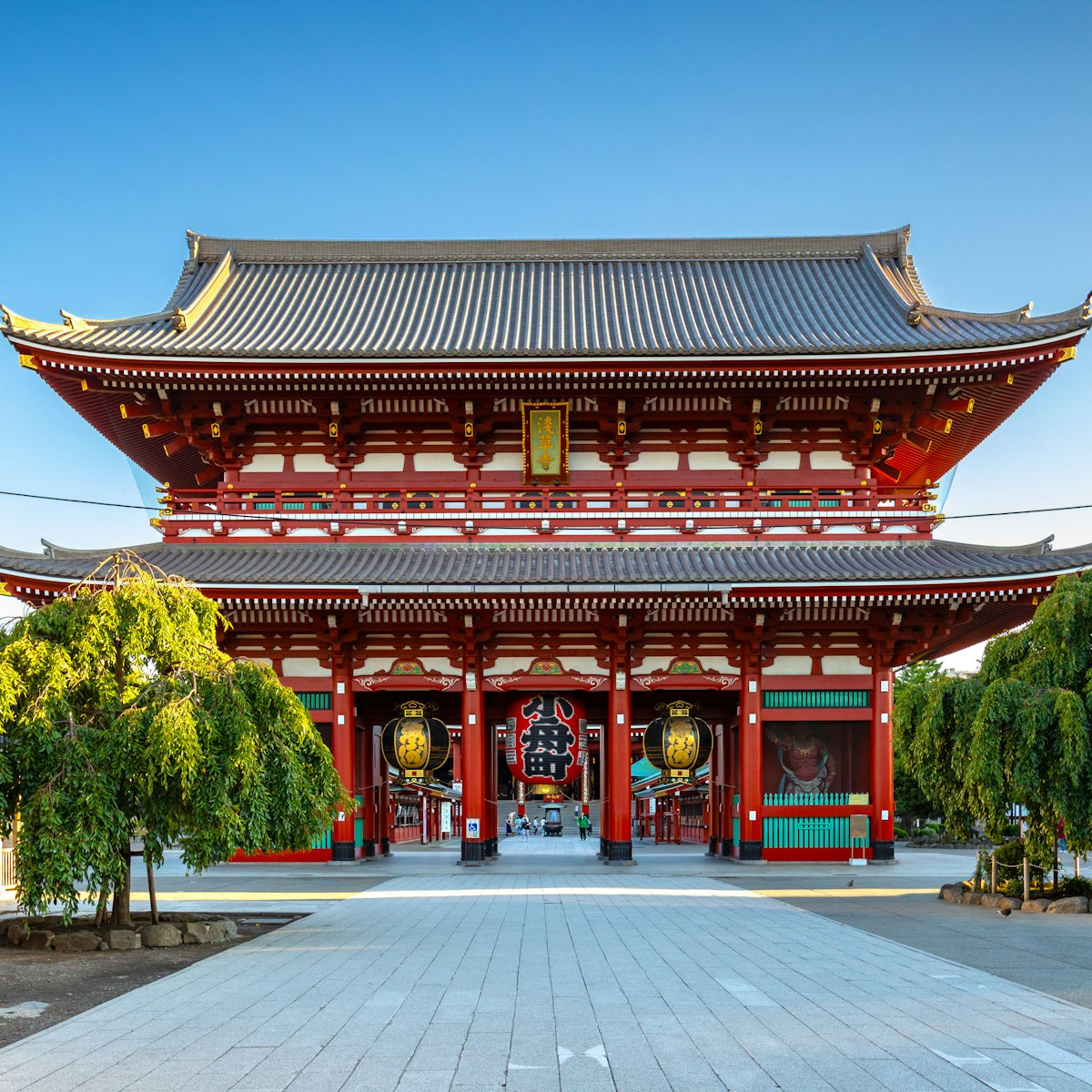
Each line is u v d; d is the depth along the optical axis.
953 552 38.81
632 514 40.22
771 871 36.19
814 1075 11.55
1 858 29.27
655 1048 12.64
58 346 37.00
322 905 27.53
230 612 37.50
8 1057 12.46
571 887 31.33
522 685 38.78
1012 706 26.14
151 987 16.53
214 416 40.38
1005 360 37.47
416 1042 13.03
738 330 43.34
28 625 21.45
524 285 49.72
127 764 20.47
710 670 38.69
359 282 50.25
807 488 41.16
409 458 41.41
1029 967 17.72
